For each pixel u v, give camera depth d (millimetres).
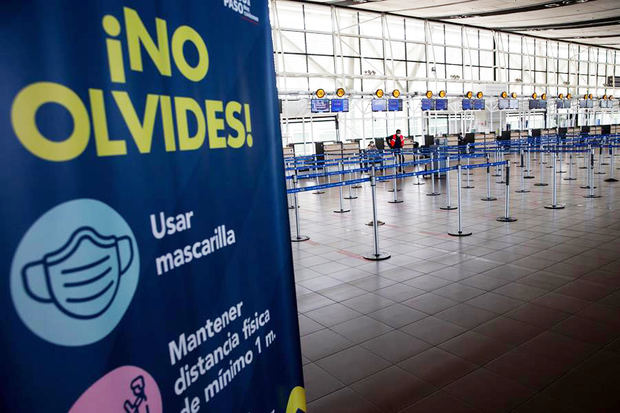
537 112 23672
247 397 1202
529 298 3652
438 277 4309
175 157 930
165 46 909
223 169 1095
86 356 731
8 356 623
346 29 16859
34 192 649
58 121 683
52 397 680
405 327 3283
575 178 10594
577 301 3525
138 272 834
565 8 14922
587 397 2332
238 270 1160
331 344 3105
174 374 930
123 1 806
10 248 620
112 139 777
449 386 2504
